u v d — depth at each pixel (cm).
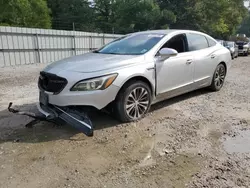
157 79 412
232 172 258
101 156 290
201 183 240
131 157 288
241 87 650
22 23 3023
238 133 354
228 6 4450
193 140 331
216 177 249
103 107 353
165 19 3956
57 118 349
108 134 347
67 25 3928
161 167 268
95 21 4366
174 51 404
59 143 322
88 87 335
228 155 292
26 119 406
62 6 4141
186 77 473
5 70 1132
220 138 338
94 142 325
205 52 525
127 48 443
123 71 362
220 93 576
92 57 407
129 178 249
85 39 1819
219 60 569
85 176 252
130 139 333
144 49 423
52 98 345
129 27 4072
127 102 376
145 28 4088
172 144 320
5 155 292
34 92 616
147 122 391
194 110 452
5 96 571
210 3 4138
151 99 412
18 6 2948
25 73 1026
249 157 288
